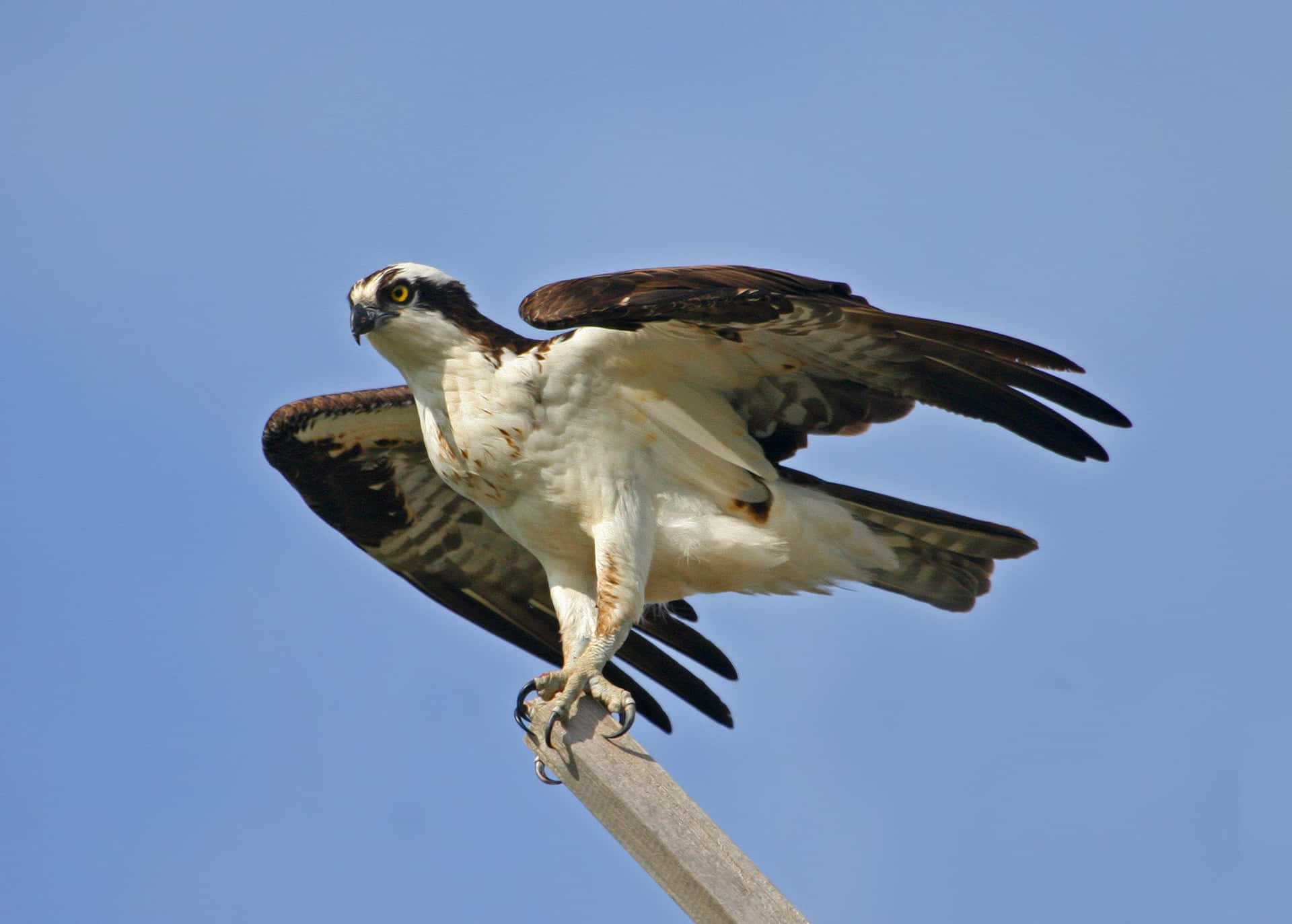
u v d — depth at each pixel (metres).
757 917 7.82
